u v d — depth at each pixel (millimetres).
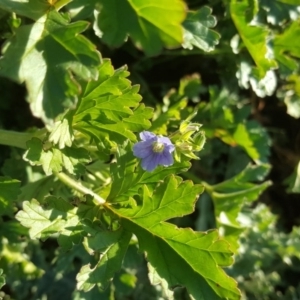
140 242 130
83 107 125
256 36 159
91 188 148
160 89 192
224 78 187
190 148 126
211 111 177
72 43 105
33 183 149
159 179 128
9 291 170
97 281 124
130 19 110
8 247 151
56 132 121
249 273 189
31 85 102
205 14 133
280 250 195
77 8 115
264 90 167
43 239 121
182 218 192
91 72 104
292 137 212
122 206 130
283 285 203
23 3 110
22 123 175
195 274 128
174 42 109
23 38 105
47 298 169
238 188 176
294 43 166
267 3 162
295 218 219
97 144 130
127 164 128
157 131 156
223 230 173
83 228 125
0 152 168
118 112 125
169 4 106
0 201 129
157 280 128
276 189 216
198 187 126
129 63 184
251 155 179
